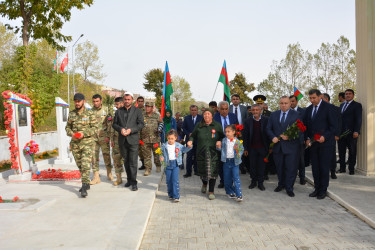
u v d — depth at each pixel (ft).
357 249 11.00
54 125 60.54
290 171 18.75
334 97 75.61
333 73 76.28
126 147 19.47
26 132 24.34
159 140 25.22
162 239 12.25
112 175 24.50
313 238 12.10
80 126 18.29
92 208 15.53
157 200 18.30
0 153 32.35
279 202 17.42
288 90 82.48
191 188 21.48
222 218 14.76
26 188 20.24
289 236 12.35
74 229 12.53
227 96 26.94
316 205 16.69
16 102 23.02
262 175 20.53
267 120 20.54
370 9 22.61
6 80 71.10
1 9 48.60
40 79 57.31
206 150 18.08
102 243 11.08
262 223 13.96
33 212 14.84
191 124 26.53
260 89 85.81
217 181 23.82
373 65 22.65
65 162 30.86
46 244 10.98
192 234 12.75
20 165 23.13
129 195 18.20
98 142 21.83
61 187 20.51
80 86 113.70
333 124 17.83
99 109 22.36
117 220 13.65
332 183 20.81
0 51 91.35
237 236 12.44
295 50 81.46
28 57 48.78
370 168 23.20
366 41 22.76
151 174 25.26
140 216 14.20
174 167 17.72
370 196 17.44
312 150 18.63
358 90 23.95
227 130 17.69
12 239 11.46
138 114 19.83
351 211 15.34
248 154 21.45
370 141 22.91
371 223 13.32
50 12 51.62
